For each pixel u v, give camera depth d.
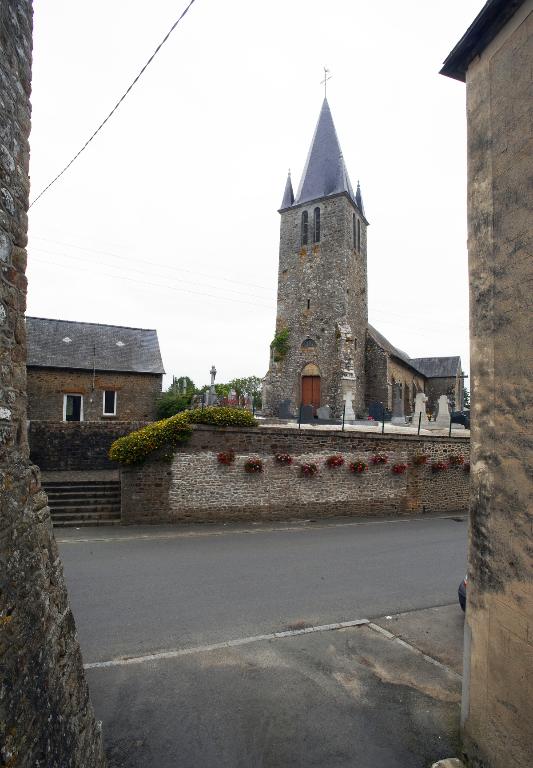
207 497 13.70
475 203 4.55
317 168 31.41
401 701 5.38
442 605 7.97
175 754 4.49
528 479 3.78
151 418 27.25
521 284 3.91
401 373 38.75
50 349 26.33
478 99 4.53
